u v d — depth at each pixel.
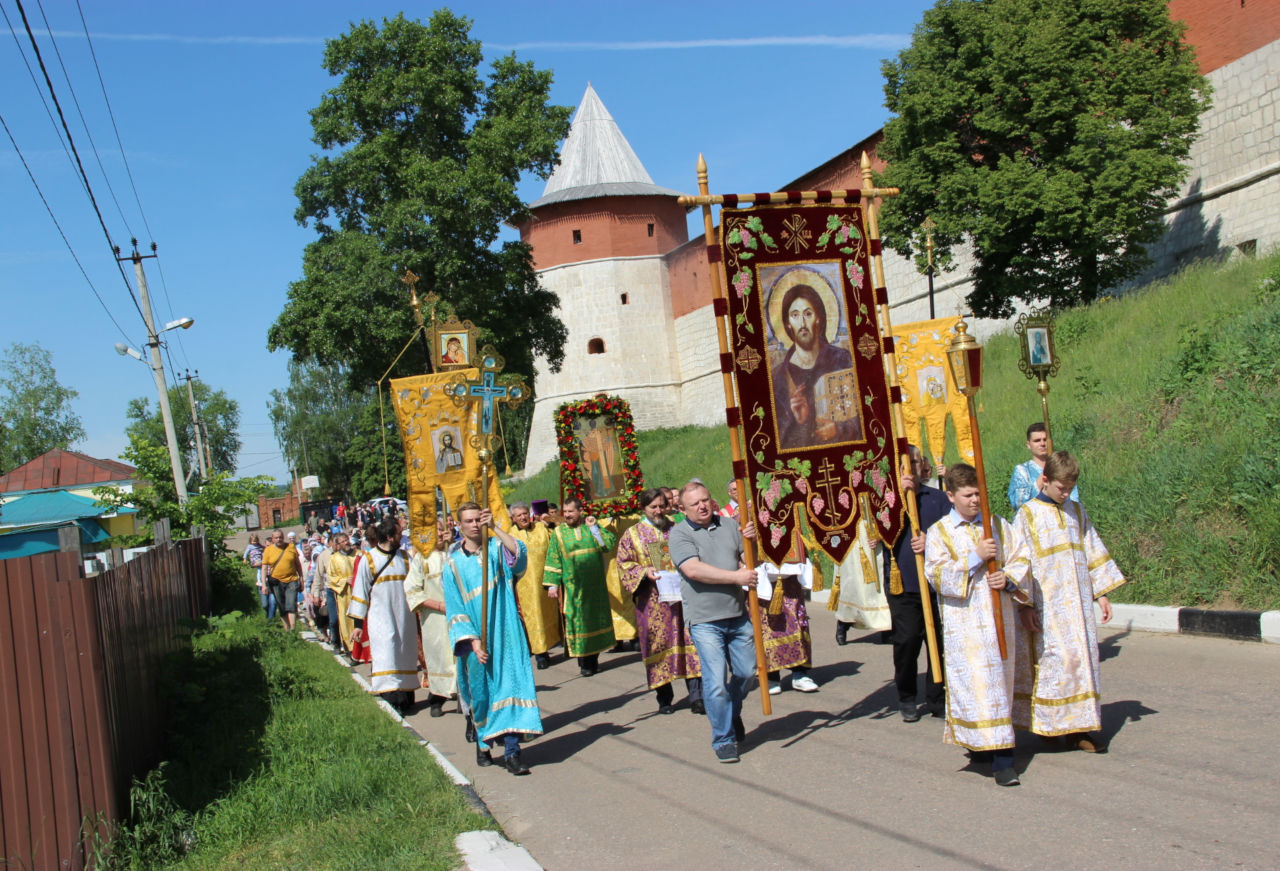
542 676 11.66
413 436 12.29
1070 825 5.04
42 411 69.38
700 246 47.84
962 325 6.11
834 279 7.41
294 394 71.31
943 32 22.22
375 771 6.92
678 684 10.23
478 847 5.35
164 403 24.31
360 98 27.44
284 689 10.46
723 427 36.62
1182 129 20.31
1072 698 6.04
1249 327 13.31
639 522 9.10
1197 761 5.71
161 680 8.66
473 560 7.51
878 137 32.91
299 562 19.66
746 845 5.31
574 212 50.88
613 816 6.04
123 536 23.58
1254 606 8.95
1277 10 21.38
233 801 6.70
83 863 5.91
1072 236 21.00
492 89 28.58
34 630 5.96
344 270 26.77
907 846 5.04
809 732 7.45
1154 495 10.88
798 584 8.88
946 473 6.02
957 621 5.90
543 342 31.38
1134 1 20.64
